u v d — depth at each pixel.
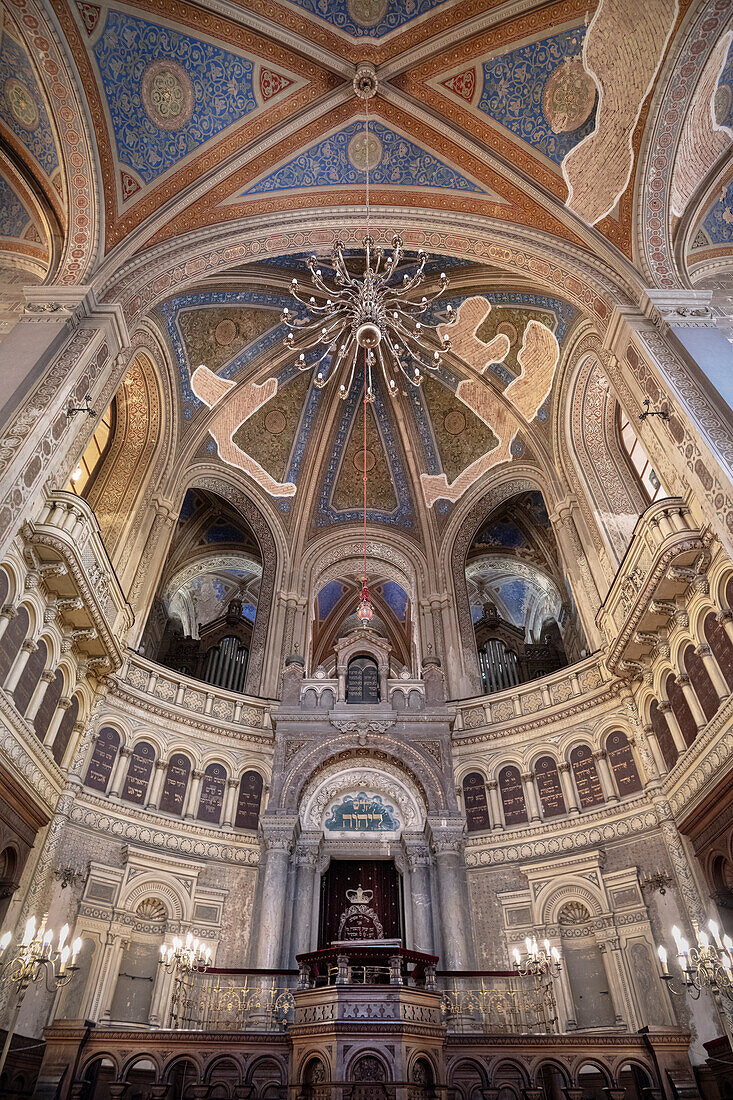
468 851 18.52
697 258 17.94
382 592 31.78
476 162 18.64
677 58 15.30
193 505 28.14
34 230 17.97
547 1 15.96
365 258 22.59
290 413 26.06
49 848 14.81
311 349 25.28
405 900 17.97
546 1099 14.23
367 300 17.03
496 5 16.28
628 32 15.56
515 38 16.72
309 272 23.09
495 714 20.62
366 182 19.50
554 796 18.41
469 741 20.33
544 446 23.45
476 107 17.94
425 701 20.75
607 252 17.34
